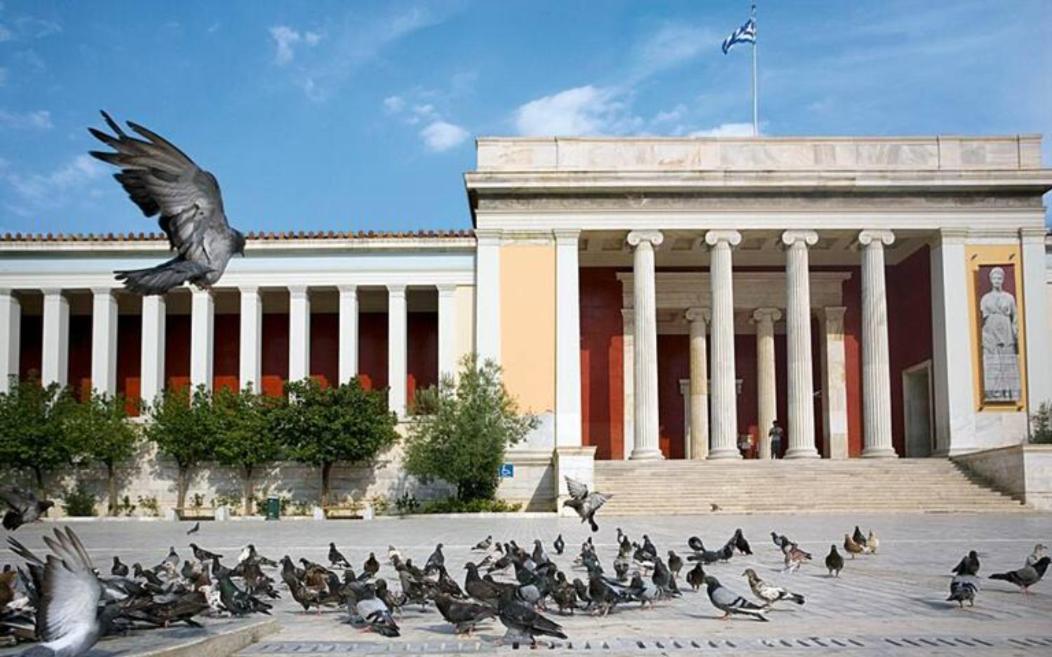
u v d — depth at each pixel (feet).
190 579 55.88
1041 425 173.78
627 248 191.31
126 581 45.55
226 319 198.08
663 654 45.19
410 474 172.14
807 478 160.15
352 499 174.91
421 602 57.52
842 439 194.90
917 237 185.26
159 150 24.97
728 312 177.27
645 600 59.11
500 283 178.29
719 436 174.91
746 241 187.93
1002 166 180.86
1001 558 89.15
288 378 193.06
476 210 180.65
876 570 80.53
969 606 60.64
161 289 24.76
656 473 161.99
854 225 179.32
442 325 180.24
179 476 174.09
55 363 178.50
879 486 157.58
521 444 174.60
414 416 169.89
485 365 165.48
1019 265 178.60
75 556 29.86
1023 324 177.27
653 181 177.88
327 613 58.13
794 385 176.55
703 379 195.62
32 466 166.91
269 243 180.75
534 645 46.52
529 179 177.68
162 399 175.32
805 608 60.08
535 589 51.83
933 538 108.58
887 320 202.08
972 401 176.04
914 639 49.19
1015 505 151.23
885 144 181.98
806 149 181.78
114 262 179.73
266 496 174.91
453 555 91.20
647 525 126.93
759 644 47.75
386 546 101.09
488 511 158.20
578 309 181.78
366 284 181.37
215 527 134.72
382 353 196.95
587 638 49.26
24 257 179.63
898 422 199.62
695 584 65.92
